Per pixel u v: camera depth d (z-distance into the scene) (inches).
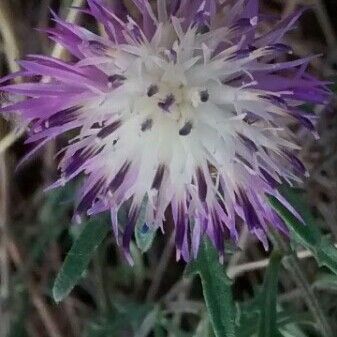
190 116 3.4
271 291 4.4
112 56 3.4
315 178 5.6
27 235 5.8
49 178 5.6
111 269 6.0
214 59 3.4
